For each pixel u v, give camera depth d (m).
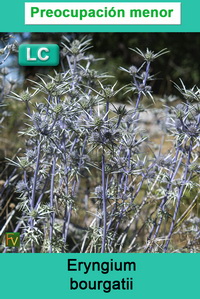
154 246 1.23
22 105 1.83
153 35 4.24
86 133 1.08
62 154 1.10
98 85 1.23
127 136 1.09
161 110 1.40
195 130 1.03
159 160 1.14
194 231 1.25
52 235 1.12
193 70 4.21
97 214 1.14
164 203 1.14
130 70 1.19
